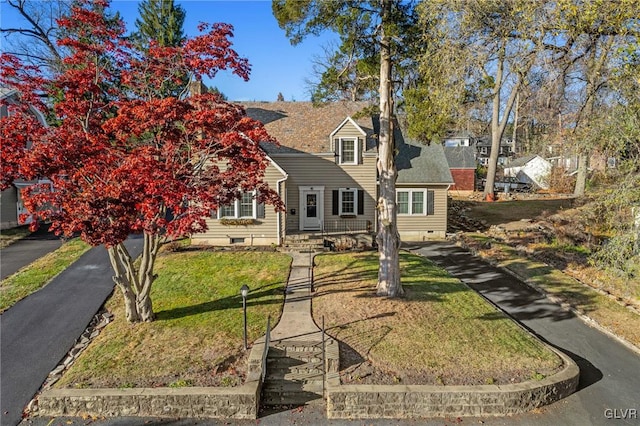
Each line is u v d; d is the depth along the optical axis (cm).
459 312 1174
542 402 837
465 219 2609
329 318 1133
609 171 1562
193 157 1095
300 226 2184
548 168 4066
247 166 1054
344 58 1584
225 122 1026
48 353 999
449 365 905
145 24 3281
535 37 1091
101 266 1608
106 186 848
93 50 1023
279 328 1076
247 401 813
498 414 818
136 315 1127
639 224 1176
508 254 1817
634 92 1164
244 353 963
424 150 2309
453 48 1084
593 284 1480
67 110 983
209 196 894
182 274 1520
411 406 816
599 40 1105
